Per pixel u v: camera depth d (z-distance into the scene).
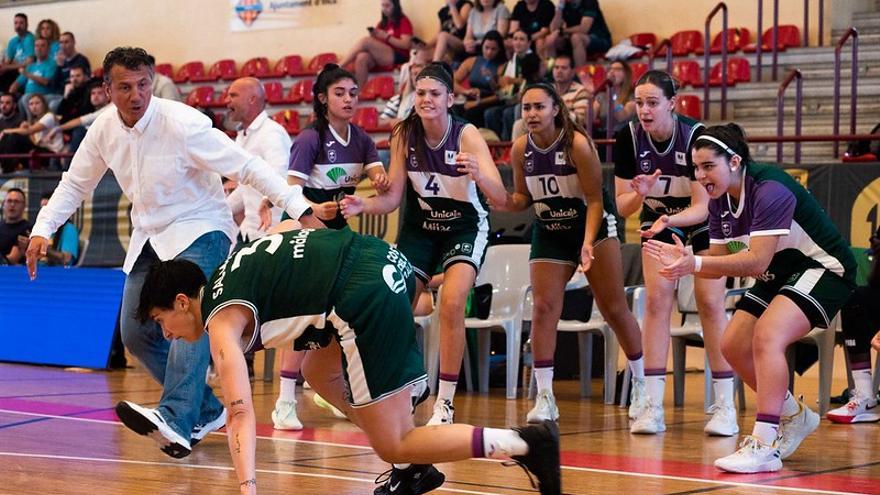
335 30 18.33
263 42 18.89
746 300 5.77
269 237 3.98
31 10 20.94
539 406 7.13
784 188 5.39
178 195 5.61
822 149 13.00
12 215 12.24
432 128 6.31
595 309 8.92
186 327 4.12
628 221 10.37
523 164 6.93
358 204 5.63
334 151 6.69
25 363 11.12
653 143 6.64
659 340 6.75
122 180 5.64
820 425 7.43
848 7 14.48
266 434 6.48
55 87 18.45
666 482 4.96
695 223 6.50
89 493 4.50
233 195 8.26
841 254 5.55
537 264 7.07
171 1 19.69
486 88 14.03
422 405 8.12
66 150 16.02
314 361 4.42
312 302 3.80
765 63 14.38
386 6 16.86
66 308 11.07
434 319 9.13
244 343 3.89
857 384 7.63
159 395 8.43
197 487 4.69
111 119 5.59
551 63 13.59
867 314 7.56
